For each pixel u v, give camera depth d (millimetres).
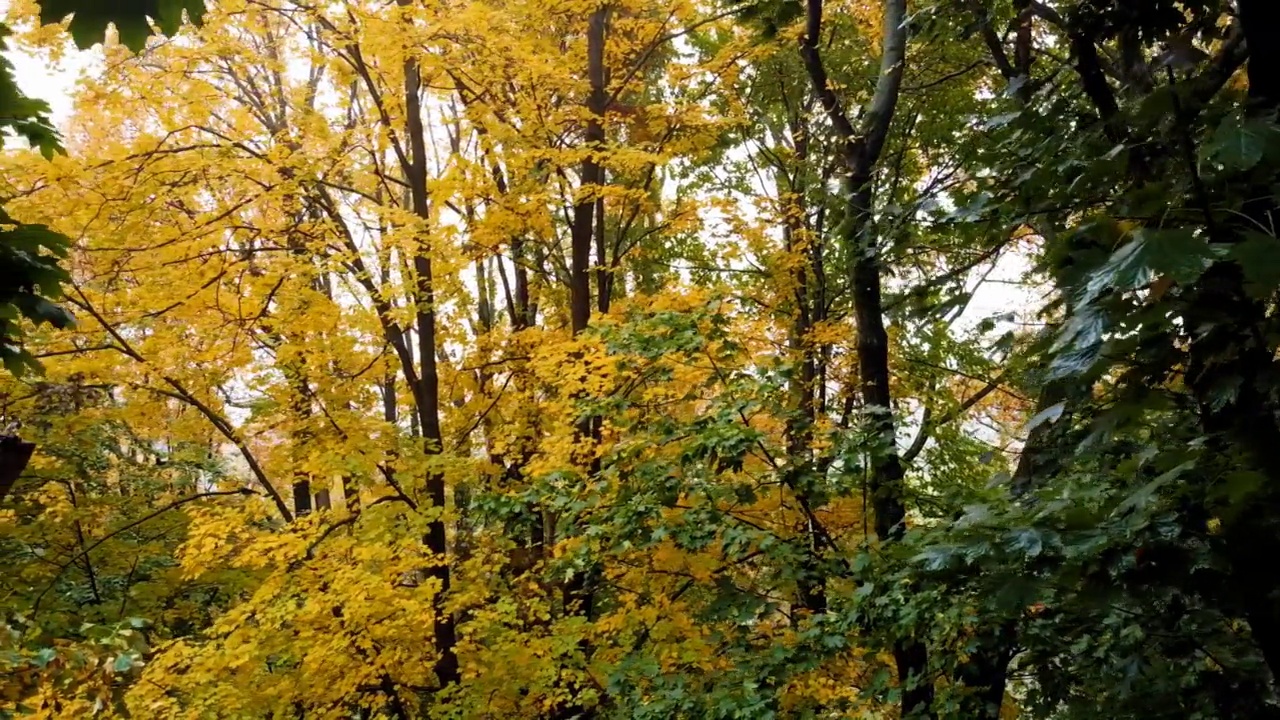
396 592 5352
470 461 6266
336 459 5660
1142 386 2006
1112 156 2184
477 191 6367
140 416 6652
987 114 4621
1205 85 2232
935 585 3604
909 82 7879
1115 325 1698
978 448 7641
